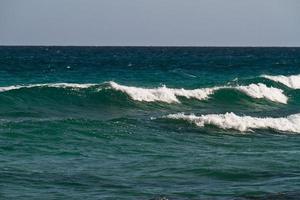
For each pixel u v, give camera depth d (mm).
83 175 28250
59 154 33000
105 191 25781
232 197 25531
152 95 65688
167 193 25844
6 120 47125
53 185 26328
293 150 37062
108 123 42250
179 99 67812
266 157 33875
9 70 119000
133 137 39219
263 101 73438
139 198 24922
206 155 34250
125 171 29484
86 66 145750
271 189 26953
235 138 42000
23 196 24484
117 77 103188
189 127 44625
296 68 151000
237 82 85125
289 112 64625
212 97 70812
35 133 37688
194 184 27531
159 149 35969
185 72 118375
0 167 28875
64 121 41062
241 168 30703
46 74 108500
